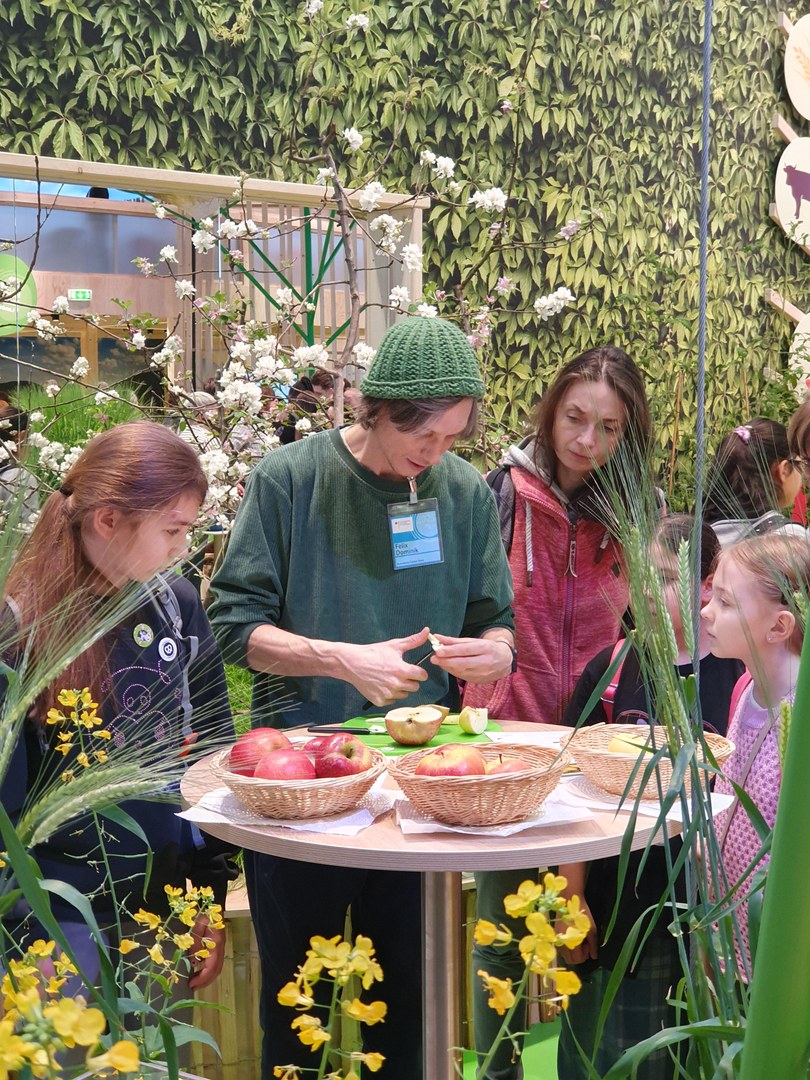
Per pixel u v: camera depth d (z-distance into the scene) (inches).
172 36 169.0
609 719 80.0
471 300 197.3
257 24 175.3
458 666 74.9
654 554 30.3
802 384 234.4
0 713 32.1
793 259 240.2
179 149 172.1
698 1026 25.9
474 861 53.4
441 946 65.6
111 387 152.1
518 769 58.9
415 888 80.7
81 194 155.9
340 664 74.1
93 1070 22.4
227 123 175.2
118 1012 29.8
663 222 218.1
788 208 234.7
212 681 72.8
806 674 19.9
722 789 67.4
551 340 207.0
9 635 35.1
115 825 64.7
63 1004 22.1
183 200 161.5
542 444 97.1
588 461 93.2
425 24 187.9
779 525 33.6
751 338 234.2
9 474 37.0
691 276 222.7
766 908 20.5
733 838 64.9
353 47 182.5
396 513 81.7
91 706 52.1
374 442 81.5
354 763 62.2
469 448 175.3
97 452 57.1
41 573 50.9
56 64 161.9
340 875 77.9
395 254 167.2
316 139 181.5
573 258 207.3
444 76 190.7
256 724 83.7
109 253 158.9
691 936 30.5
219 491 127.6
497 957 83.4
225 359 165.3
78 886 63.3
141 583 36.8
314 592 82.5
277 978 79.7
